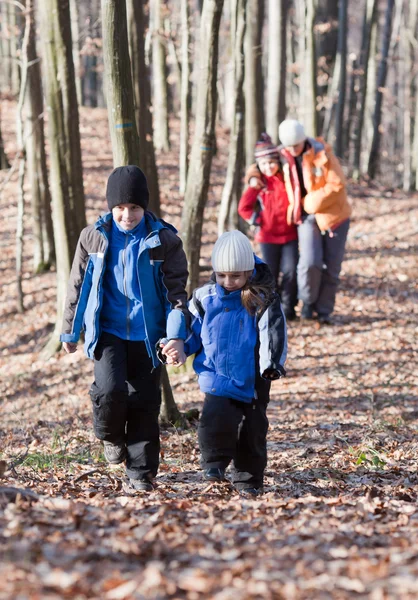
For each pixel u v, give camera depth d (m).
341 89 24.27
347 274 14.20
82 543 3.33
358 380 9.51
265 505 4.47
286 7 15.23
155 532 3.59
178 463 6.21
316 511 4.32
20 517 3.65
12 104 32.50
